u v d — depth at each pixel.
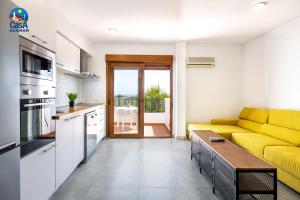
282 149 2.49
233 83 5.03
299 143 2.68
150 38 4.46
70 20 3.33
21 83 1.51
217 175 2.16
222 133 3.69
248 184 1.89
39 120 1.77
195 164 3.14
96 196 2.14
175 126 5.00
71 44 3.49
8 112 1.30
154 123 7.41
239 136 3.37
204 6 2.85
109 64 4.96
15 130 1.37
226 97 5.04
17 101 1.40
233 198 1.77
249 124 4.00
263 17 3.23
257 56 4.37
